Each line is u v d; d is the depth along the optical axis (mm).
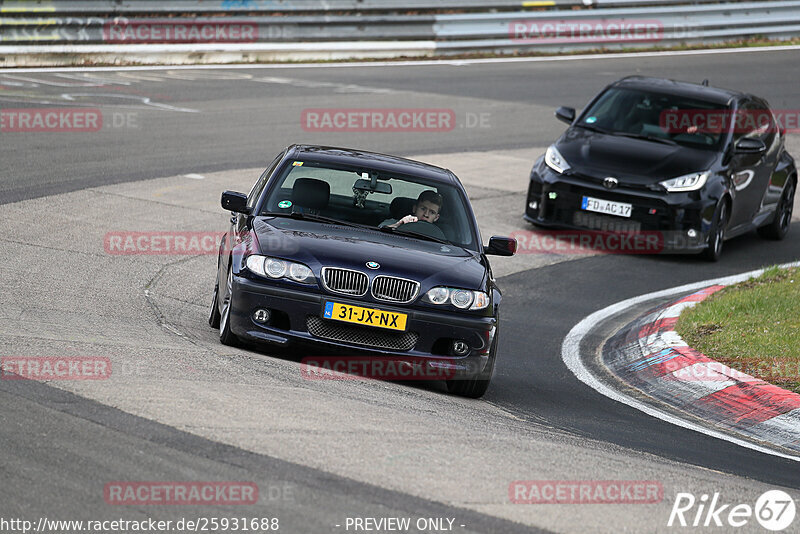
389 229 30062
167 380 23266
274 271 27219
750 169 53500
